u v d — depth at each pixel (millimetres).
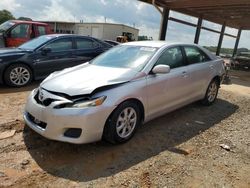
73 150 3953
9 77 7188
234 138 4766
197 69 5656
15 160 3629
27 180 3223
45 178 3279
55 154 3830
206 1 12812
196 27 16875
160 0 13805
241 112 6359
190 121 5445
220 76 6598
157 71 4445
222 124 5418
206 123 5410
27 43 8266
